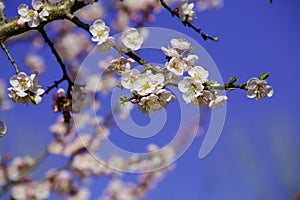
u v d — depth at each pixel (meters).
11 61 1.09
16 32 1.08
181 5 1.11
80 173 1.86
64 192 1.88
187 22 1.11
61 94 1.27
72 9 1.08
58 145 1.81
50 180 1.84
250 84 1.06
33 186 1.82
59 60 1.18
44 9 1.08
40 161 1.81
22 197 1.78
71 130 1.78
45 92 1.14
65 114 1.25
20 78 1.10
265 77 1.07
